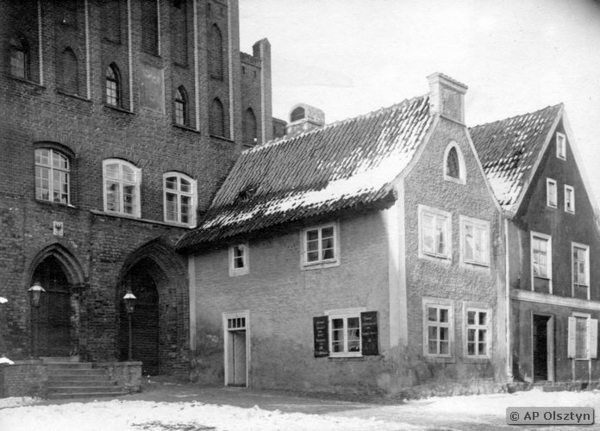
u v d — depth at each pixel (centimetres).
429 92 2648
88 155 2766
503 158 3081
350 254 2470
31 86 2612
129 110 2925
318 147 2897
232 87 3341
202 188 3139
